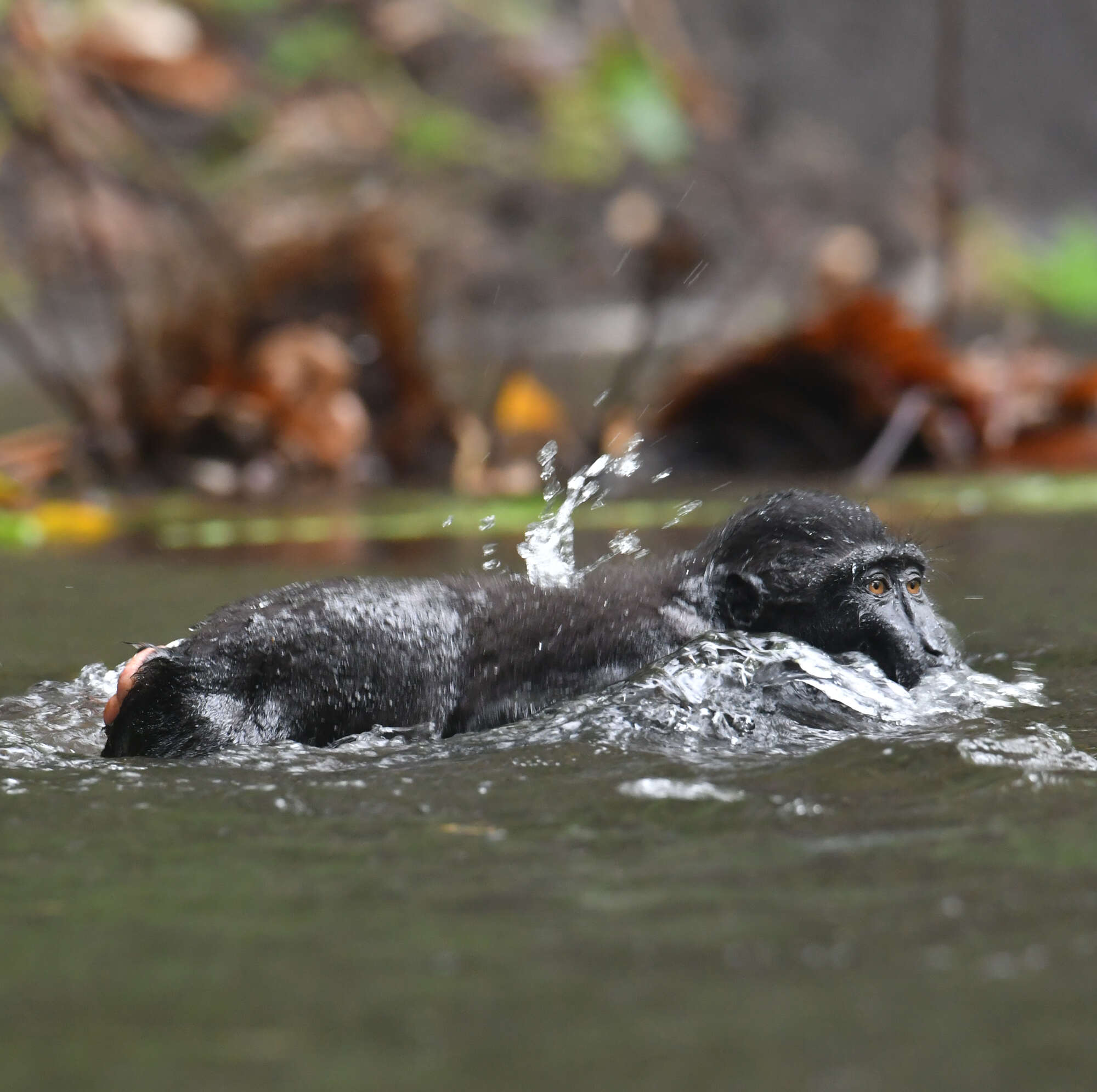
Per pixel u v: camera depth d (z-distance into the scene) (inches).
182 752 279.9
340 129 887.1
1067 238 1365.7
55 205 856.9
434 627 314.0
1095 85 1611.7
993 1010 144.5
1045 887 179.8
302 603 307.9
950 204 963.3
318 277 764.0
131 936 168.4
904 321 729.6
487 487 682.8
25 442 708.7
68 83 741.3
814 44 1517.0
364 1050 136.9
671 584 337.7
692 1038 139.0
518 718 314.0
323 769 256.7
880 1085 129.6
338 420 730.2
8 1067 135.1
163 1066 134.3
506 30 948.0
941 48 962.1
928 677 319.6
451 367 905.5
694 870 189.8
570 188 1144.2
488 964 157.5
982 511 580.1
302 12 896.3
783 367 734.5
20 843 209.0
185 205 769.6
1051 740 256.2
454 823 217.0
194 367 738.2
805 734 275.1
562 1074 131.6
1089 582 440.5
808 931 166.4
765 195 1248.2
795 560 329.7
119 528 591.8
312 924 171.5
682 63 906.1
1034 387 757.3
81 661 362.6
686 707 286.7
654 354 969.5
